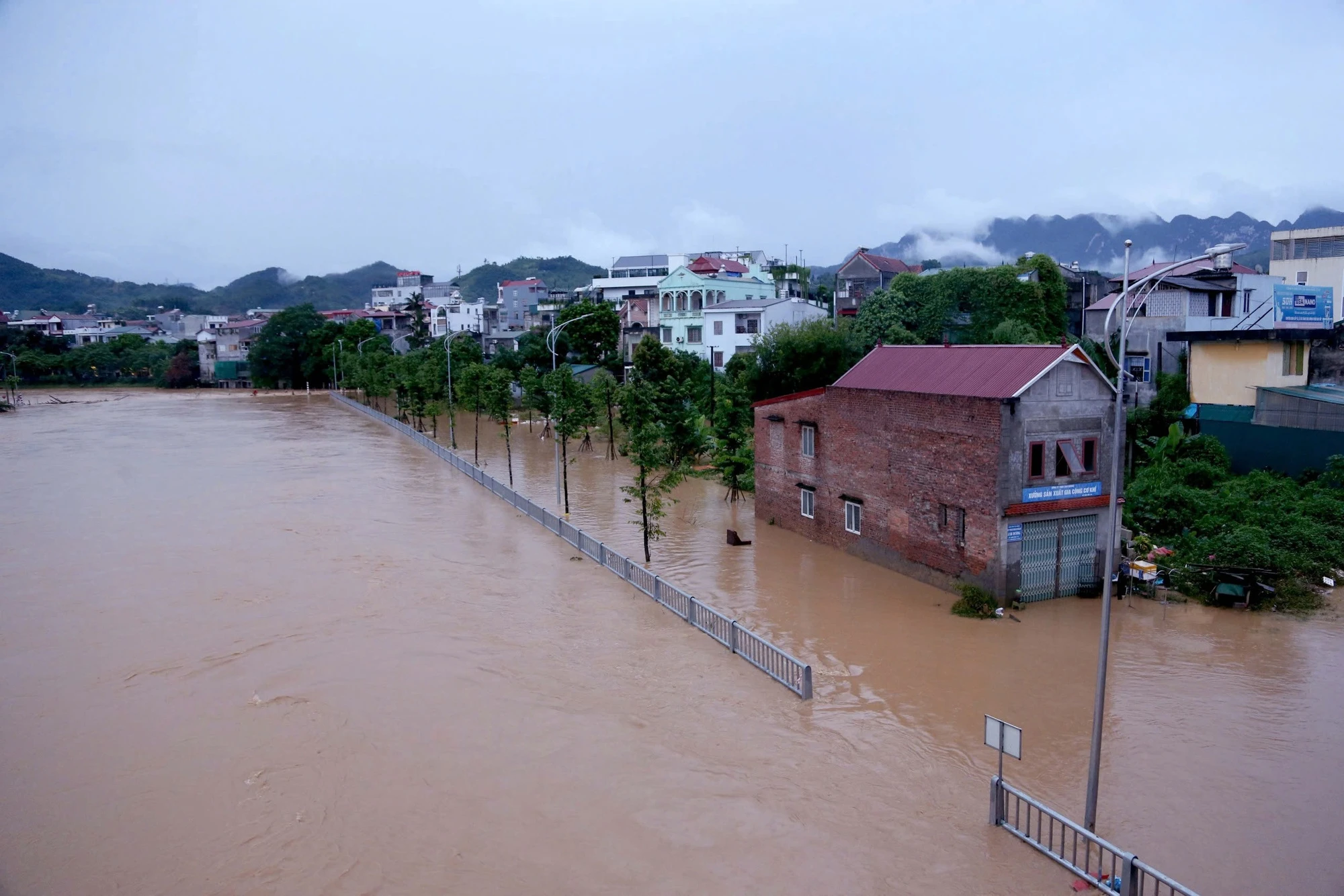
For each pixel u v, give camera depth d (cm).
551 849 1216
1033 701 1745
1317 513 2805
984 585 2306
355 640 2053
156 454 5519
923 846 1239
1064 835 1207
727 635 2025
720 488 4159
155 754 1498
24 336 13438
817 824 1292
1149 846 1255
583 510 3653
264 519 3438
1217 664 1934
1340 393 3500
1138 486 3075
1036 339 4947
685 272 7694
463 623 2184
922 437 2509
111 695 1752
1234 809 1355
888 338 5472
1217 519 2756
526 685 1792
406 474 4638
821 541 3052
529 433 6456
